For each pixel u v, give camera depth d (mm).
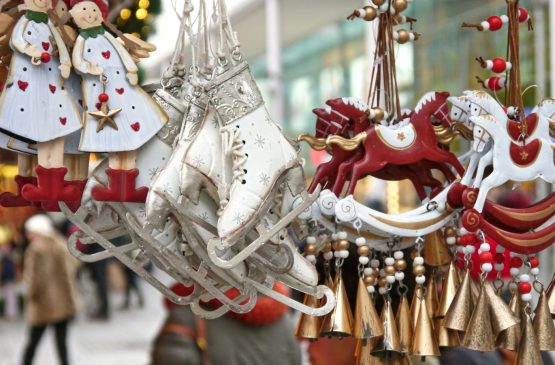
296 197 1842
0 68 1779
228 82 1774
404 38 2141
